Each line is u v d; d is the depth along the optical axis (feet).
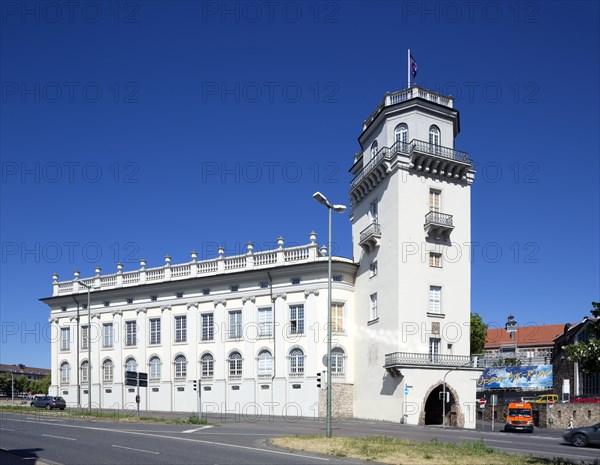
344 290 171.63
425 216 158.10
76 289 211.41
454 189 164.66
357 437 83.25
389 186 161.17
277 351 169.07
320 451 66.18
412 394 144.36
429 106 164.35
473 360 156.97
